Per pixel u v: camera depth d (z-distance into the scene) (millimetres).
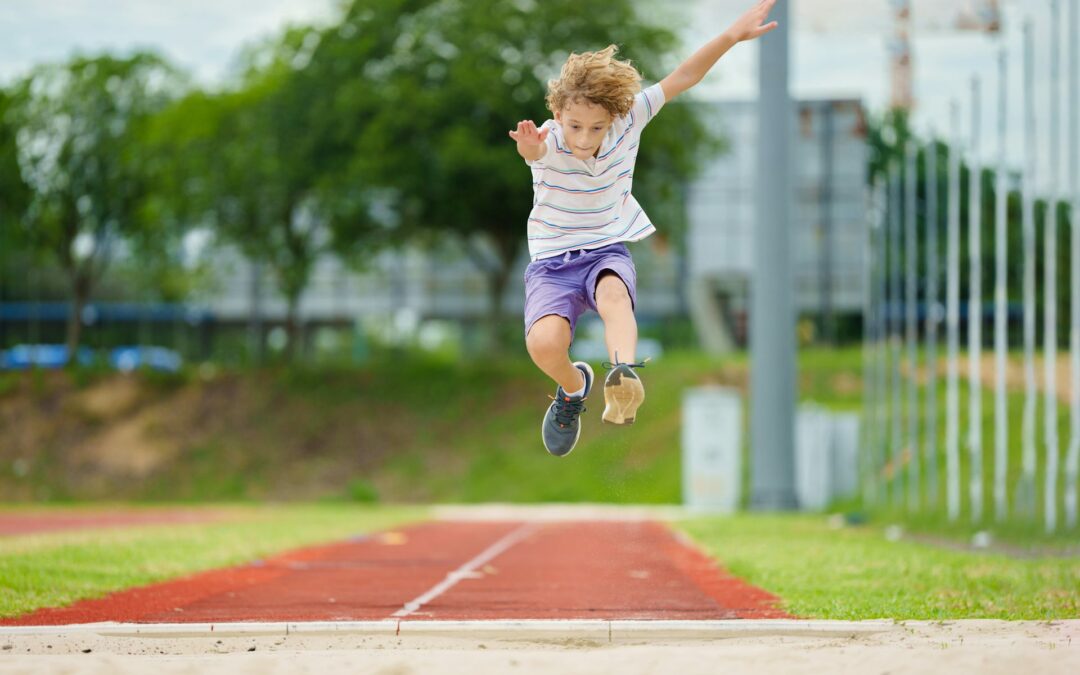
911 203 30672
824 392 54531
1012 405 41031
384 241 57469
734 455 40531
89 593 11914
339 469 52969
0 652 7844
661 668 6688
